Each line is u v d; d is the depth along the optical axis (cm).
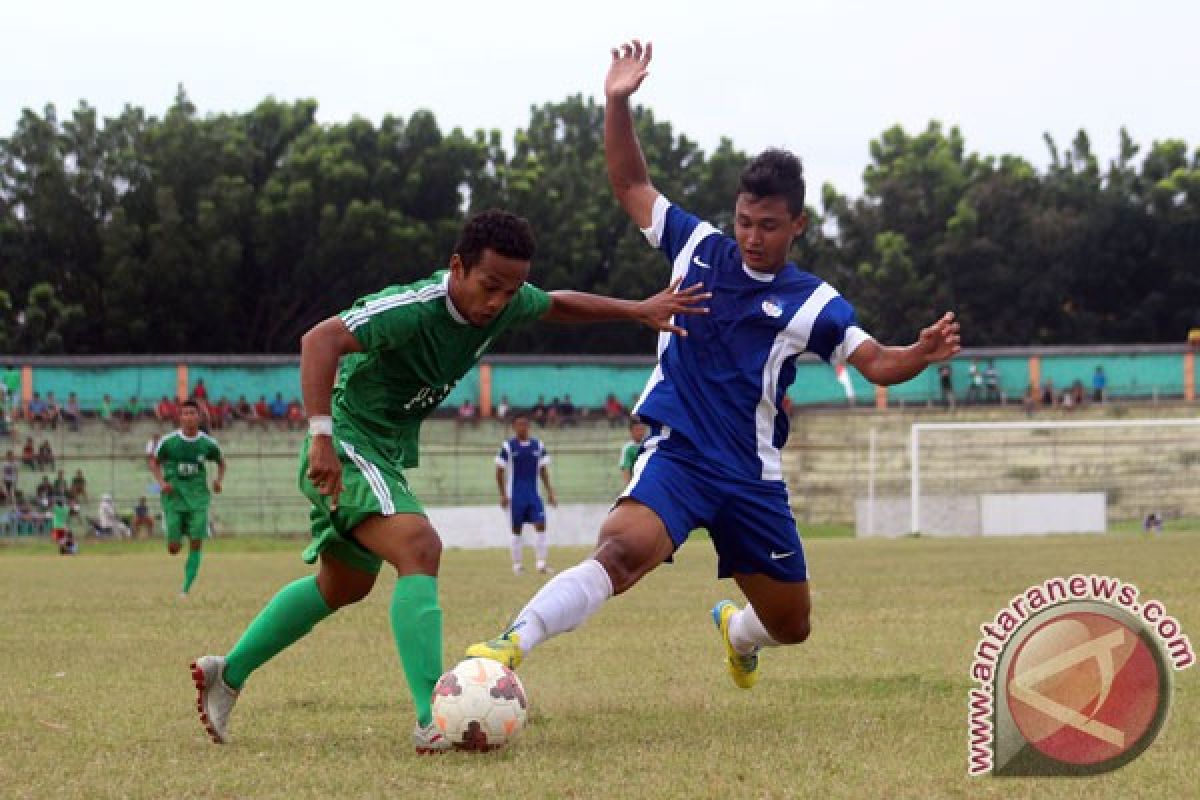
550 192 9556
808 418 8081
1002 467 8062
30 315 8444
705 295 941
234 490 7444
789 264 959
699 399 934
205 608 2125
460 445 7781
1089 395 8412
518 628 844
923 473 8038
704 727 919
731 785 704
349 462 879
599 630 1653
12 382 7525
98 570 3606
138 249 8850
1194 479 8069
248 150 9306
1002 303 10219
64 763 793
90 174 8894
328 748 847
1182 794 683
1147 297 10275
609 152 1047
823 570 2836
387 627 1752
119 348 8694
